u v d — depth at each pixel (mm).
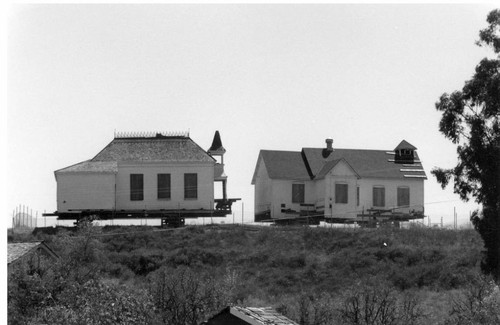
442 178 53250
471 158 52375
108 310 33188
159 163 64562
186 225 64562
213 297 39188
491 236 50406
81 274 41375
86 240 51250
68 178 63375
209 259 55188
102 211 63375
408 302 41031
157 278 41375
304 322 37688
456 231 62094
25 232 60094
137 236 59812
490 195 51281
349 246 58312
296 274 52156
